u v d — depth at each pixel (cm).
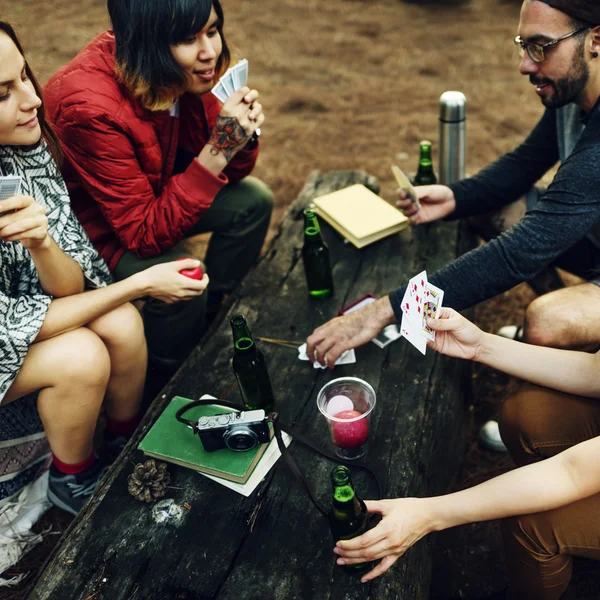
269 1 756
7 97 175
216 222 273
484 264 195
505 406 198
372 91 550
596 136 187
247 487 171
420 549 175
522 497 152
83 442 205
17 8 722
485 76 563
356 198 275
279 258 255
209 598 149
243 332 186
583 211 187
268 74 586
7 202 171
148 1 198
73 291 202
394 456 177
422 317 168
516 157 251
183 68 211
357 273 243
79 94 213
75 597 152
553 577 170
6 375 181
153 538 162
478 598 200
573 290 207
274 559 155
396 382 199
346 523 154
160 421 186
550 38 182
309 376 202
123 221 227
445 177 287
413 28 670
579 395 185
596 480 150
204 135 255
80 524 167
